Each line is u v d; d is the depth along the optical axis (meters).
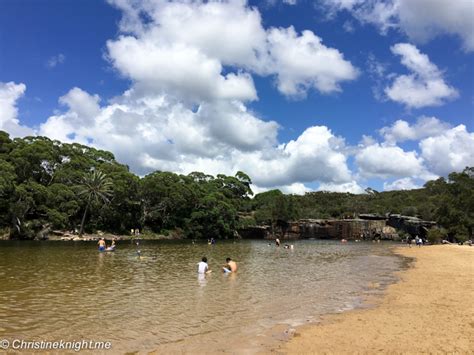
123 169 94.62
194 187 103.44
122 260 37.31
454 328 13.77
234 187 129.25
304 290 22.66
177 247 61.19
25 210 69.31
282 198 121.81
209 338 12.99
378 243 94.81
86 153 97.56
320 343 12.33
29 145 76.88
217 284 24.25
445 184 100.25
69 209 74.38
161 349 11.81
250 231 119.25
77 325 14.26
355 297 20.59
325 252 57.06
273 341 12.66
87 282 23.69
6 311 16.06
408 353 11.16
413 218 116.88
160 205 95.69
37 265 31.36
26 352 11.32
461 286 23.42
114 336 13.05
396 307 17.86
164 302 18.58
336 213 153.38
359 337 12.91
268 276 28.52
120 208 91.25
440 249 61.53
